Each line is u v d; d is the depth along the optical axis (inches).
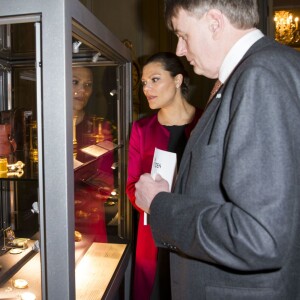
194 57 37.2
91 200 54.0
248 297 32.8
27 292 41.8
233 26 34.6
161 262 70.7
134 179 70.6
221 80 36.4
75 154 42.9
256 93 28.5
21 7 33.0
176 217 33.4
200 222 31.0
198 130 36.6
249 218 27.0
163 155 52.9
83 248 52.4
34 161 46.5
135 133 73.6
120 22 131.4
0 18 34.0
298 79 31.3
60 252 34.4
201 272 35.5
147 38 130.8
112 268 53.4
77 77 42.8
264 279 32.2
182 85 75.0
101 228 60.4
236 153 28.0
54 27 32.6
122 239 69.6
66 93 33.3
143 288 70.6
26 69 57.6
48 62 33.0
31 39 48.8
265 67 29.6
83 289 46.3
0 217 53.3
